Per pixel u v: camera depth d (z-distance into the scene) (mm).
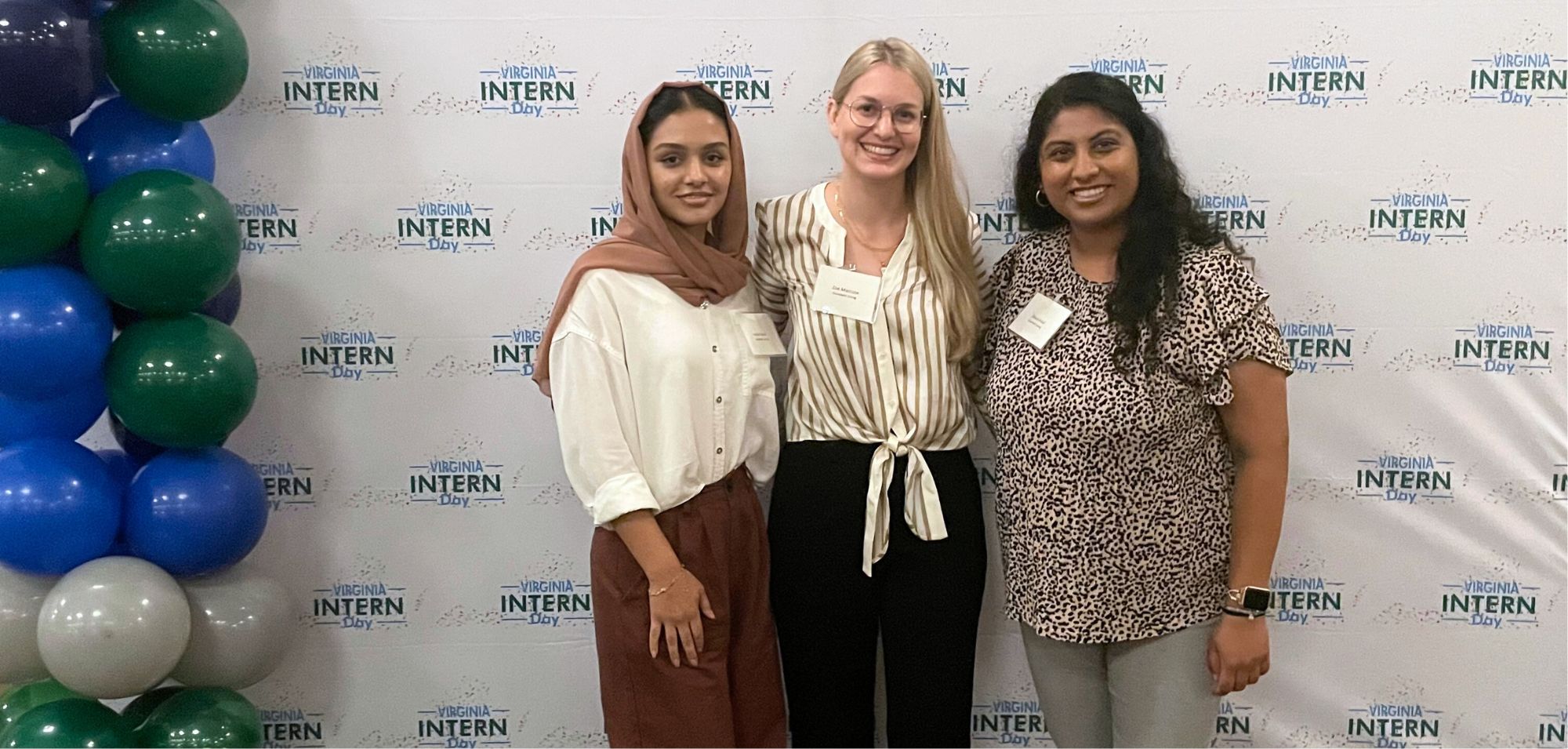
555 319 1752
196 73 1728
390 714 2240
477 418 2168
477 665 2230
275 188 2102
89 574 1695
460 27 2068
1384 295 2086
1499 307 2072
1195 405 1637
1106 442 1626
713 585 1749
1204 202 2084
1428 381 2104
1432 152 2043
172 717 1809
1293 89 2041
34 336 1621
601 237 2117
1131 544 1661
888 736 1863
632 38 2070
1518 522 2119
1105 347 1629
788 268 1841
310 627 2213
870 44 1758
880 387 1772
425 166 2100
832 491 1778
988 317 1912
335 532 2193
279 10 2057
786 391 1949
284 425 2164
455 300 2137
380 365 2150
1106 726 1832
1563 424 2086
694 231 1797
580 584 2211
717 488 1774
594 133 2092
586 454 1674
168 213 1661
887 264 1791
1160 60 2049
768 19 2064
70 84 1635
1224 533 1711
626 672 1752
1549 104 2018
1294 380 2125
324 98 2080
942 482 1798
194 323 1761
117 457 1911
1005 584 2053
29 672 1747
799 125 2088
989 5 2051
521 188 2107
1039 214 1853
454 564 2205
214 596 1839
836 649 1824
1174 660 1706
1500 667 2154
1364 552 2154
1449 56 2020
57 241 1663
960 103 2076
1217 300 1581
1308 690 2201
